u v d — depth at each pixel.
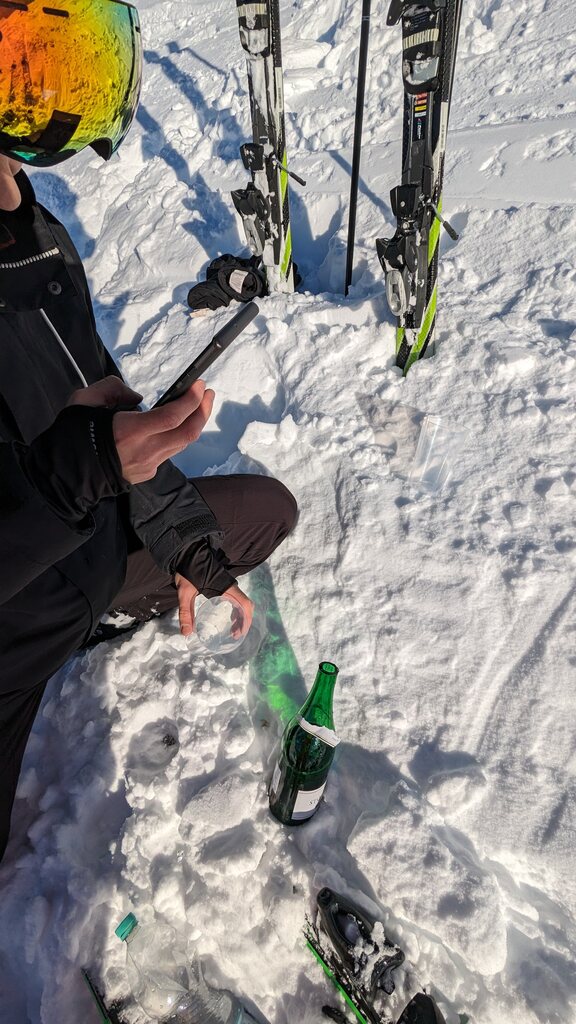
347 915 1.06
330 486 1.78
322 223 3.03
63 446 0.76
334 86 3.85
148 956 1.11
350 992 1.01
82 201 4.00
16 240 0.96
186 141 4.09
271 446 1.92
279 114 2.16
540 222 2.26
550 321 1.96
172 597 1.53
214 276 2.59
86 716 1.43
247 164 2.23
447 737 1.28
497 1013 0.98
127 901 1.18
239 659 1.49
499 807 1.18
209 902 1.14
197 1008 1.06
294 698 1.41
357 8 4.03
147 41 6.43
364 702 1.38
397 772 1.27
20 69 0.66
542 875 1.11
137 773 1.33
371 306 2.19
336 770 1.31
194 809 1.22
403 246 1.72
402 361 2.02
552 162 2.51
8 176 0.86
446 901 1.05
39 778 1.38
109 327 2.88
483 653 1.35
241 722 1.37
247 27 1.98
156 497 1.29
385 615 1.47
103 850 1.25
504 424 1.73
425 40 1.53
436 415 1.83
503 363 1.82
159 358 2.50
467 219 2.46
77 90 0.71
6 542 0.79
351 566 1.58
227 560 1.37
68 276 1.08
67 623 1.13
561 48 3.17
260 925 1.13
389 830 1.14
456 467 1.67
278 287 2.56
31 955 1.14
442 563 1.50
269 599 1.62
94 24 0.70
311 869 1.16
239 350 2.30
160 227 3.32
